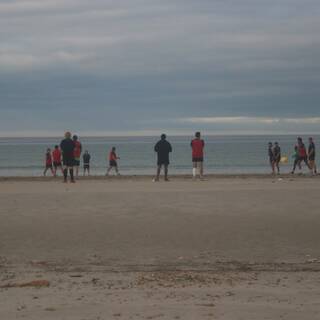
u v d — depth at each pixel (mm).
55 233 17703
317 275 13133
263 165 83062
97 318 9430
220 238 17172
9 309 10000
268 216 19766
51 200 22859
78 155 40906
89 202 22359
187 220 19219
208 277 12852
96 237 17281
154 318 9422
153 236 17391
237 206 21484
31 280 12547
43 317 9484
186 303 10414
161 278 12742
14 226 18531
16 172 69750
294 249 16062
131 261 14852
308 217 19641
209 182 32344
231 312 9789
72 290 11555
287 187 27734
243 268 14023
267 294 11156
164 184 30609
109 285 12047
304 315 9633
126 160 108312
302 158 43125
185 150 167500
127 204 21922
